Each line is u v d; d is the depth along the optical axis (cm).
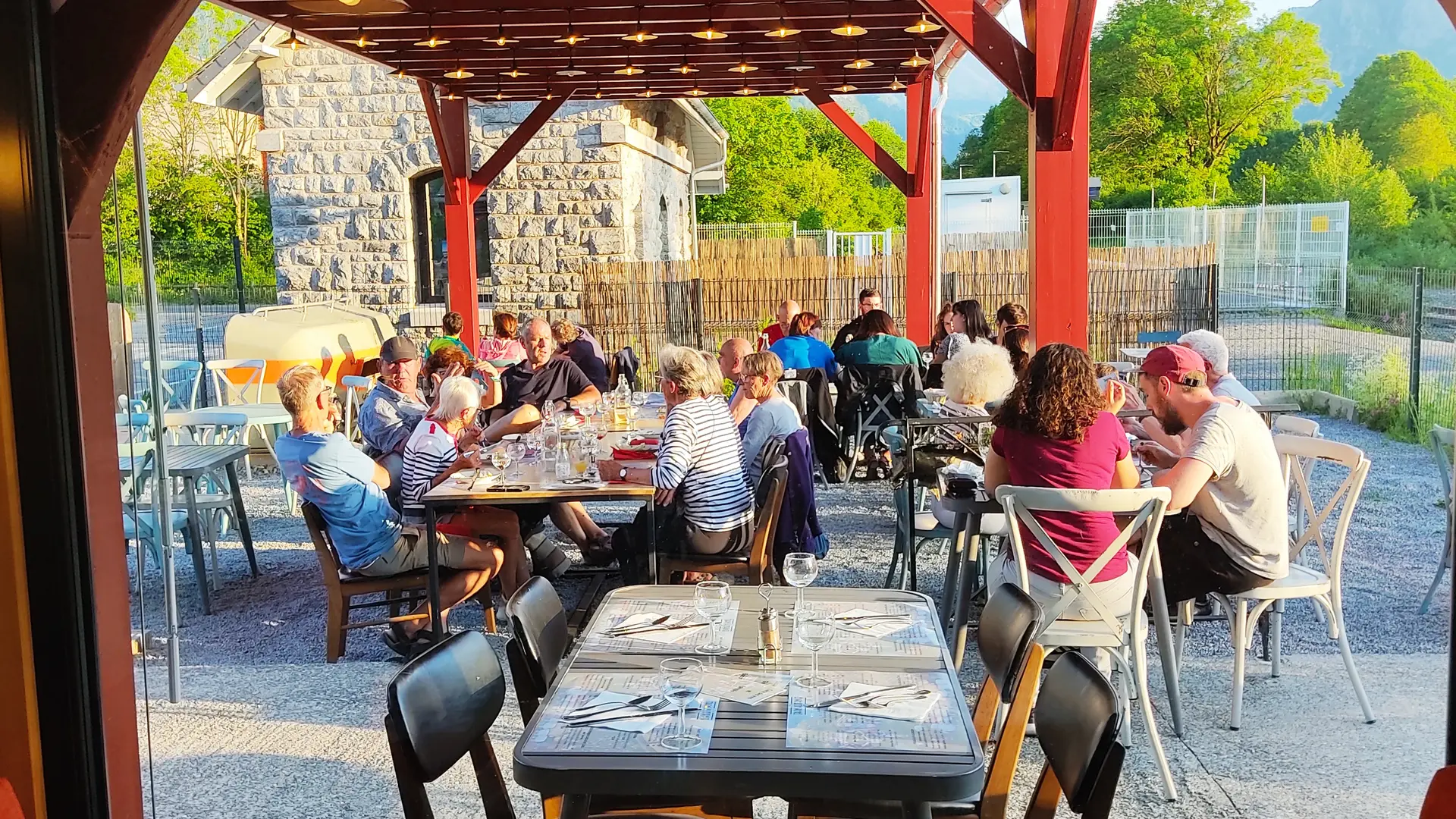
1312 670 454
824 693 241
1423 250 2211
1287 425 517
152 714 427
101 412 258
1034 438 379
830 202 5034
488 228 1395
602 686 247
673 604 314
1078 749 205
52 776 249
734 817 259
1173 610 489
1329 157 2714
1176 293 1315
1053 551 363
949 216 2802
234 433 933
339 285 1361
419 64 895
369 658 504
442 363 735
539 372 753
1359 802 337
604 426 669
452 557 486
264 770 376
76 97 245
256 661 503
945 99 1162
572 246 1391
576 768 204
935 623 294
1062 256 560
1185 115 3431
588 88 1055
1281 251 1545
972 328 843
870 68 1003
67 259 244
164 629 432
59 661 246
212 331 1609
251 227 2875
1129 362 1180
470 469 532
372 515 479
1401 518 734
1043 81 552
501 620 544
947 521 491
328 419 485
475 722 241
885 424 870
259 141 1338
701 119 1775
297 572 661
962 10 550
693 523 503
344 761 383
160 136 2772
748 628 291
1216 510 383
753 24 764
